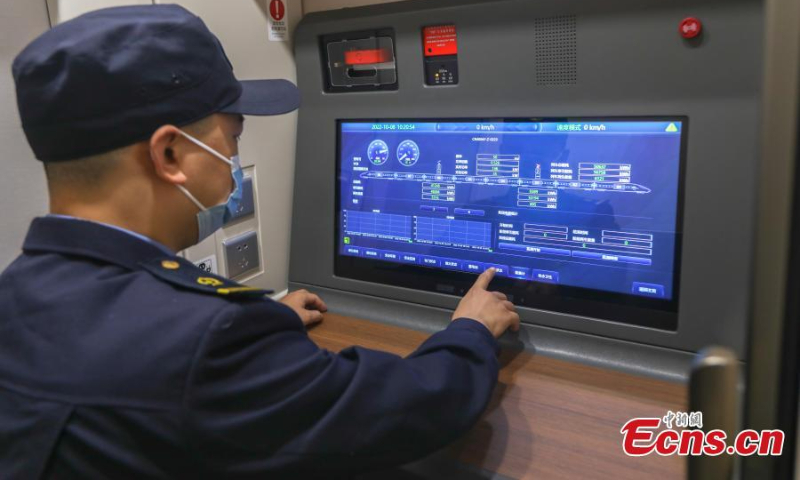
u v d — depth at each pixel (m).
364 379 0.83
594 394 1.17
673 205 1.22
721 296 1.18
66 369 0.72
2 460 0.74
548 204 1.34
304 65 1.59
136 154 0.83
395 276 1.53
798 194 0.55
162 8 0.87
